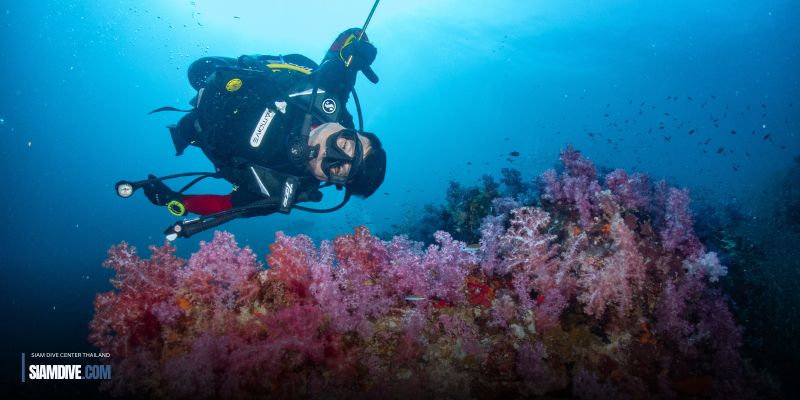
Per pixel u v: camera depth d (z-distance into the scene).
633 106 45.50
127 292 2.52
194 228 2.63
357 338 2.62
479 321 2.86
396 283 2.84
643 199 3.78
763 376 2.85
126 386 2.38
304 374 2.46
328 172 2.75
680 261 3.07
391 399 2.43
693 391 2.65
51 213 37.31
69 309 11.79
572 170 4.27
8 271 18.83
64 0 47.88
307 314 2.41
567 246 3.25
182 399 2.21
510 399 2.62
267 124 2.92
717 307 2.88
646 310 2.92
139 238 26.30
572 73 47.47
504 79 52.56
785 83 40.16
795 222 7.74
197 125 3.33
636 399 2.56
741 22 39.41
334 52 3.36
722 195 11.85
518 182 6.22
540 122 51.22
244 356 2.27
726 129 39.25
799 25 37.47
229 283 2.75
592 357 2.75
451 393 2.58
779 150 23.11
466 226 5.62
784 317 4.09
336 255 3.07
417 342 2.58
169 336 2.55
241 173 2.97
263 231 23.02
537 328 2.79
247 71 3.05
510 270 3.06
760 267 4.92
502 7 46.94
